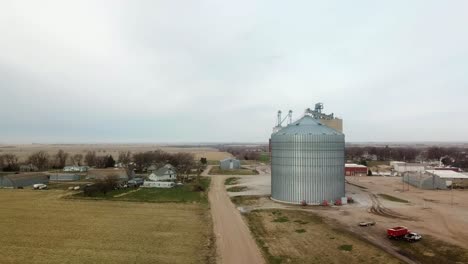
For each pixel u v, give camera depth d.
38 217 58.28
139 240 45.81
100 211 63.62
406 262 37.81
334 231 50.59
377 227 52.84
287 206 69.81
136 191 89.00
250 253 41.03
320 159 71.38
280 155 75.12
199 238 47.03
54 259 38.62
